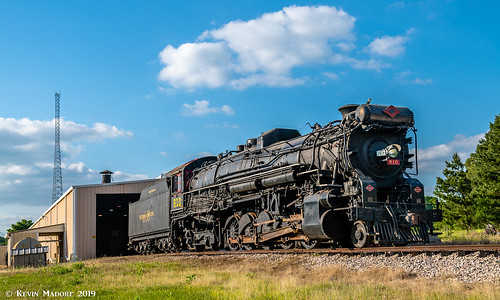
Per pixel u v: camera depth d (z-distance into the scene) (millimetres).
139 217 33938
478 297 7902
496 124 32844
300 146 17906
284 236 17922
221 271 14875
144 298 10930
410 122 16109
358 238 14727
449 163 36531
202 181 24641
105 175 45000
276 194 18484
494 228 32031
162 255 25969
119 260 26500
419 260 11633
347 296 8898
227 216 23219
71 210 39656
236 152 24234
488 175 31391
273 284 11148
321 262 13820
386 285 9820
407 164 16547
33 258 28609
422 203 15617
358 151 15641
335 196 15312
